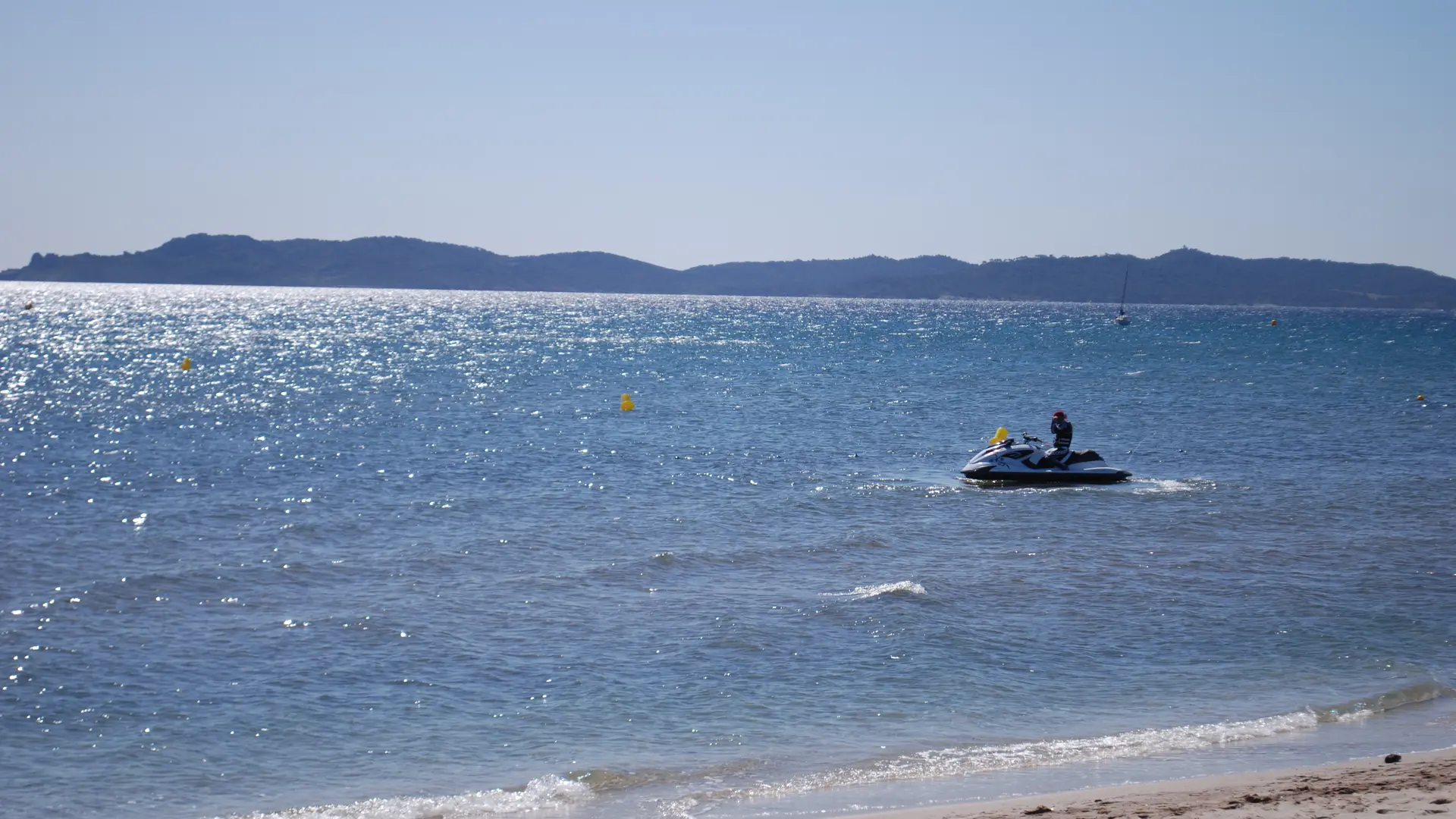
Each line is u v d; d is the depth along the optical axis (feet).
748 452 129.29
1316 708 49.37
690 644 57.67
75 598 65.62
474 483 107.14
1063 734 46.50
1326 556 77.61
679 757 44.04
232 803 40.06
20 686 51.16
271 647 57.00
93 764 43.16
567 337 431.02
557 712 48.62
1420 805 35.04
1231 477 113.70
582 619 62.08
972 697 50.60
